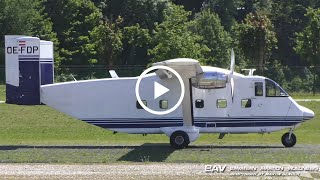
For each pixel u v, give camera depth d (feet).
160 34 573.33
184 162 216.33
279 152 242.58
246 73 314.55
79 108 273.75
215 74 267.39
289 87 602.85
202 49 613.93
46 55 280.10
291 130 272.72
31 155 232.53
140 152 244.63
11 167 205.05
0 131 362.53
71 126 374.63
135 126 272.31
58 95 274.16
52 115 401.49
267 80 272.51
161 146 270.05
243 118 271.08
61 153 238.68
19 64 274.77
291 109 271.69
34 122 385.50
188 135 263.70
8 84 275.39
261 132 272.51
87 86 273.54
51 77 280.72
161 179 183.01
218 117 270.26
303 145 278.87
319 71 605.31
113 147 263.70
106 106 272.92
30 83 274.77
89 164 212.02
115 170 198.70
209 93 270.05
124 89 272.31
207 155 233.55
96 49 652.89
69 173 193.26
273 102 271.90
